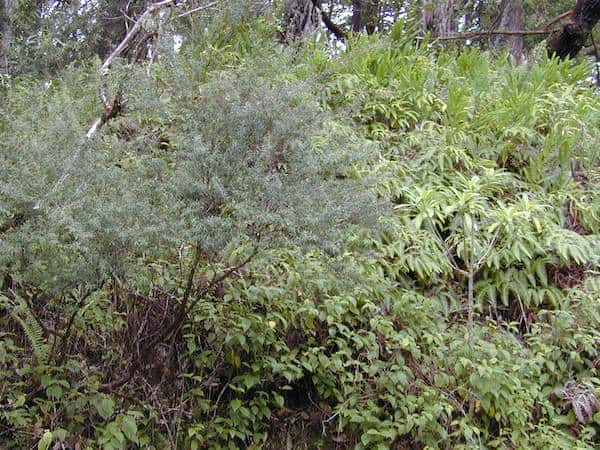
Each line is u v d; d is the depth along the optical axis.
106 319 3.48
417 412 3.73
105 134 3.86
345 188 3.32
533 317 4.71
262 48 5.06
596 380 4.12
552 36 9.40
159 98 3.49
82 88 4.16
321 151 3.59
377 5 10.70
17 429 3.06
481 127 6.06
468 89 6.04
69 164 2.91
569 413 4.06
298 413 3.79
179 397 3.53
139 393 3.44
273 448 3.68
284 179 3.12
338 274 3.41
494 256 4.74
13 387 3.21
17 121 3.29
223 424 3.60
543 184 5.71
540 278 4.81
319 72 5.89
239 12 4.85
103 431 3.10
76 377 3.31
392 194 5.00
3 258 2.76
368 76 6.23
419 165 5.45
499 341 4.22
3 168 2.87
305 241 3.01
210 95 3.23
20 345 3.46
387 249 4.57
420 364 3.90
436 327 4.18
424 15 10.06
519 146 5.99
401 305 4.10
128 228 2.85
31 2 5.54
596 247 5.07
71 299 3.22
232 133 3.12
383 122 6.02
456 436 3.73
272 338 3.66
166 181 3.15
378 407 3.69
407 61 6.92
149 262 3.41
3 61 4.97
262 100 3.12
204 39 4.71
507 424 3.90
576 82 7.55
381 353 3.89
